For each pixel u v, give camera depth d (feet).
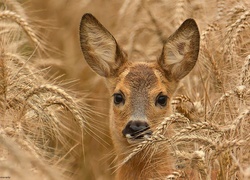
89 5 66.74
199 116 43.98
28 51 57.52
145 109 47.52
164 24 58.13
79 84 61.93
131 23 59.57
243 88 41.57
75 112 42.47
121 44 60.49
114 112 49.03
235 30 46.19
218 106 42.65
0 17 45.78
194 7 55.16
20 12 54.95
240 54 48.70
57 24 66.59
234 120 39.52
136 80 48.88
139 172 47.09
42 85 42.19
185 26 49.32
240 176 38.63
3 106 43.16
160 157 46.09
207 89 48.19
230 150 38.75
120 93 48.80
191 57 49.98
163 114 48.57
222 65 47.39
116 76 50.65
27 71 47.42
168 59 50.03
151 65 50.39
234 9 48.52
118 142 48.88
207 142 39.04
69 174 50.14
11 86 44.45
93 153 57.06
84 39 51.85
